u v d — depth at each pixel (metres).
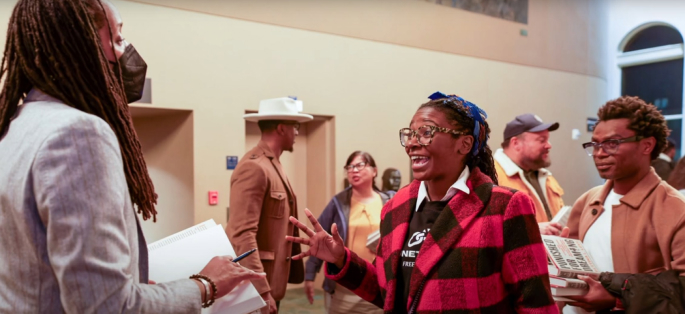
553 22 7.54
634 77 9.06
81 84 1.03
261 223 2.66
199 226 1.44
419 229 1.36
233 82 4.77
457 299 1.21
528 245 1.22
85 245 0.85
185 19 4.49
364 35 5.66
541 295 1.19
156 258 1.29
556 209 3.22
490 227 1.23
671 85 8.69
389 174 5.53
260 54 4.93
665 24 8.59
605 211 1.94
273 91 5.01
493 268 1.23
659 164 3.81
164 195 4.89
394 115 5.89
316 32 5.30
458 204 1.29
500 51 6.90
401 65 5.95
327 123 5.49
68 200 0.86
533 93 7.27
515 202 1.24
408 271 1.33
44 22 1.00
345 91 5.51
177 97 4.45
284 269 2.69
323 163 5.52
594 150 1.90
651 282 1.60
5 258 0.92
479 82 6.67
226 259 1.21
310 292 3.28
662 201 1.75
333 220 3.32
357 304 2.90
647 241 1.76
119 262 0.89
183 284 1.05
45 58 1.00
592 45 8.22
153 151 5.00
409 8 6.02
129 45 1.28
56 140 0.89
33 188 0.88
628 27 8.86
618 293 1.64
